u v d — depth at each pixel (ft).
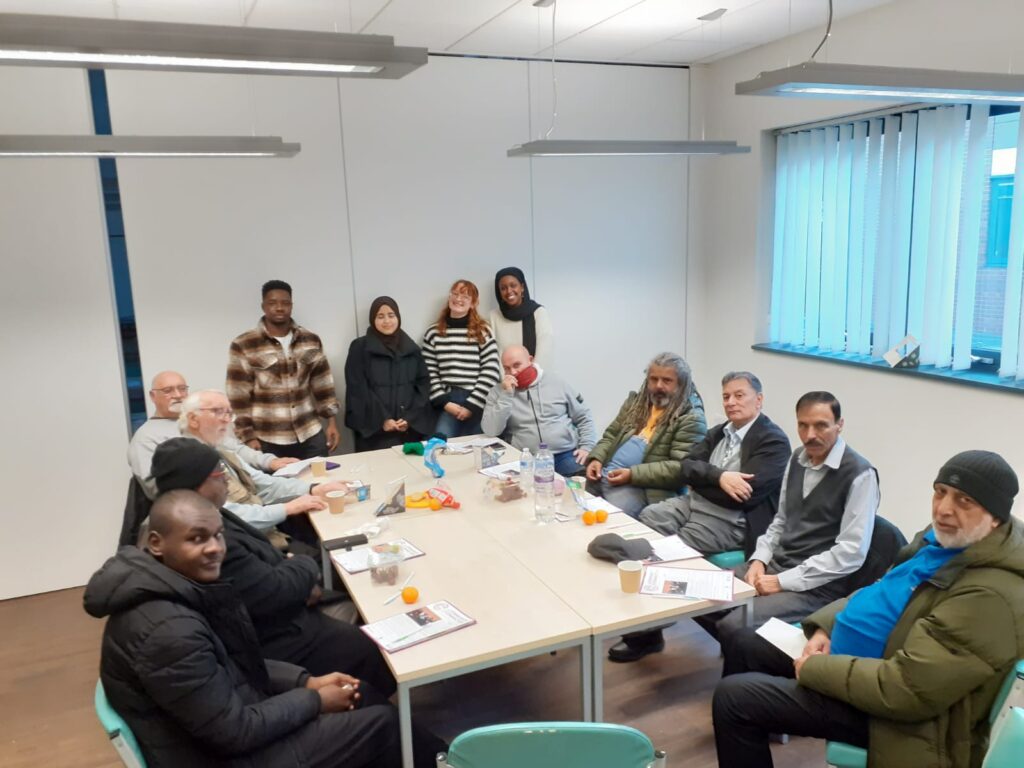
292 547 10.24
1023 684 5.41
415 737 6.86
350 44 5.78
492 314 16.29
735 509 10.11
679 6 12.45
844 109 14.06
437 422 15.57
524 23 13.15
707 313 18.88
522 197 16.46
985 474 5.82
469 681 9.82
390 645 6.43
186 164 13.71
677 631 10.94
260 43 5.55
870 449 14.71
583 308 17.52
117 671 5.55
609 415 18.26
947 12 12.06
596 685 6.84
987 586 5.67
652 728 8.70
